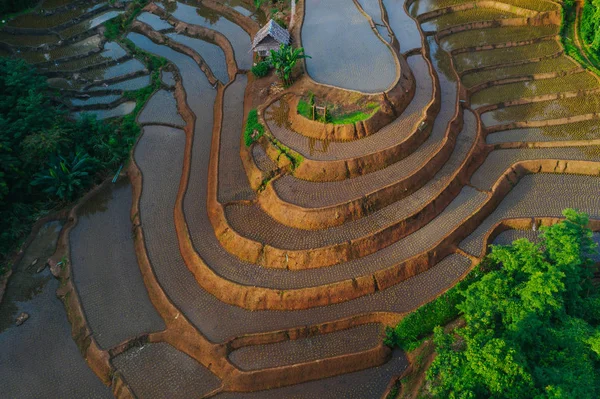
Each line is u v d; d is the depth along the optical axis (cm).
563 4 4519
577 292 2519
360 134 3219
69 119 3769
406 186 3012
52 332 2697
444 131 3381
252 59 4228
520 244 2527
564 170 3291
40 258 3053
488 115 3694
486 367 2008
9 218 3150
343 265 2767
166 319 2675
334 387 2412
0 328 2717
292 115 3362
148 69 4334
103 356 2519
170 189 3366
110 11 4994
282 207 2909
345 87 3478
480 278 2711
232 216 2980
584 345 2214
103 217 3262
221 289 2720
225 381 2427
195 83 4178
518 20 4481
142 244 3008
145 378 2462
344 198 2925
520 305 2311
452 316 2612
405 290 2705
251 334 2538
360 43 3962
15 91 3509
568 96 3775
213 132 3653
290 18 4338
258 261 2806
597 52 4188
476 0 4772
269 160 3188
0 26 4559
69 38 4531
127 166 3541
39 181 3200
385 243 2838
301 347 2528
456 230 2883
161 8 4972
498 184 3148
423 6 4784
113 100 4069
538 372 2091
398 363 2495
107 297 2808
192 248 2898
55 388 2462
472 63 4119
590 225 2950
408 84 3572
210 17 4878
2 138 3150
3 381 2486
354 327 2603
